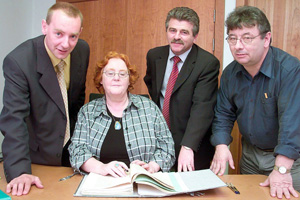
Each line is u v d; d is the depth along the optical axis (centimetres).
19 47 140
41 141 144
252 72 143
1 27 279
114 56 150
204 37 248
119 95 147
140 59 274
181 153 148
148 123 149
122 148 143
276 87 137
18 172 116
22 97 129
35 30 322
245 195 112
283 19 225
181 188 110
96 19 293
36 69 136
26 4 310
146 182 107
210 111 158
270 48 143
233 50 131
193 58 171
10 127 123
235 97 153
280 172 118
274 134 146
